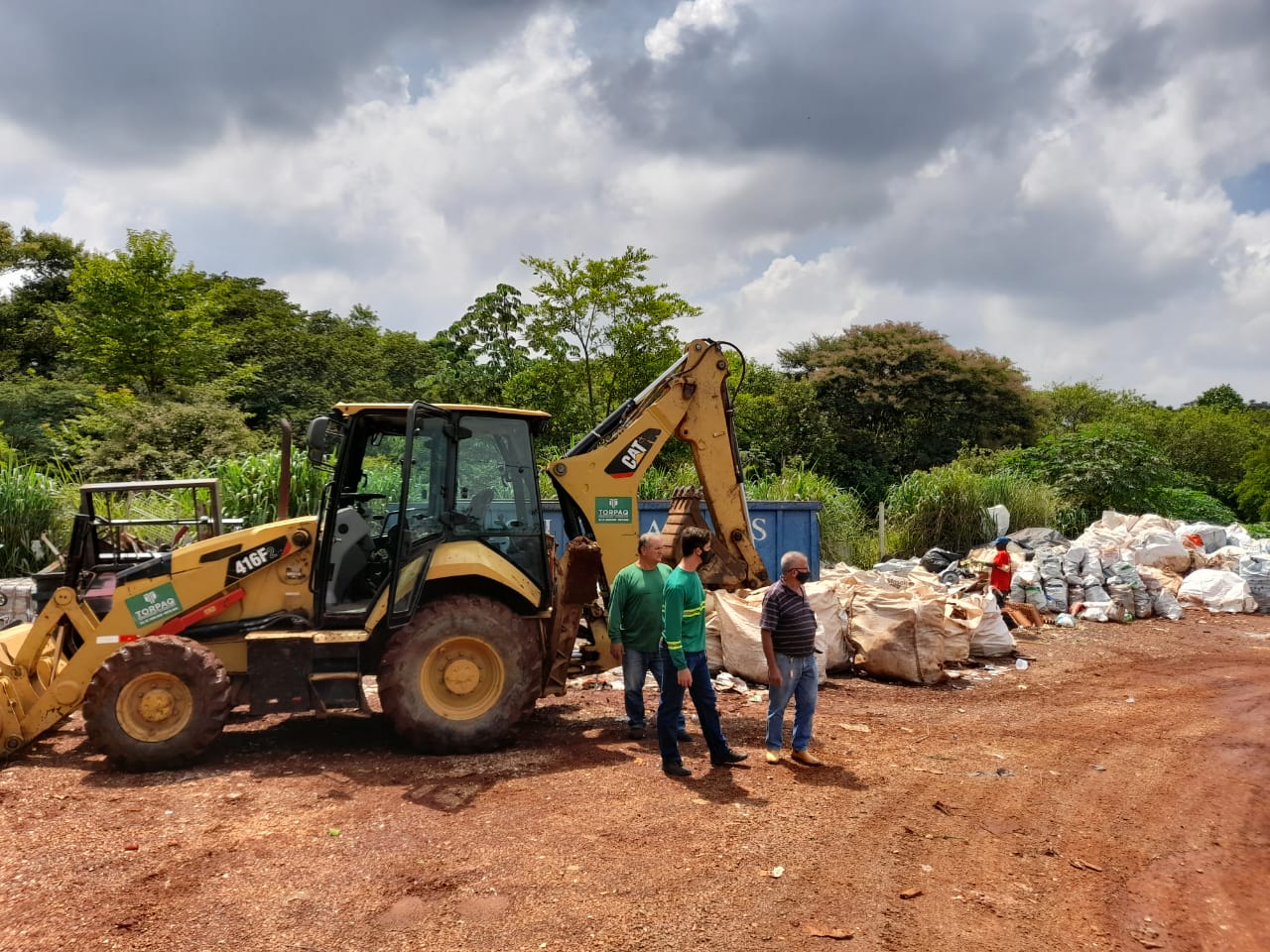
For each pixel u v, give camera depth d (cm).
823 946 410
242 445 1891
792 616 673
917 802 604
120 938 400
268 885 454
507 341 2578
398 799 581
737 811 571
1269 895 479
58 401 2448
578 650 820
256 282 5428
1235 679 1039
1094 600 1447
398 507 715
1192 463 4006
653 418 848
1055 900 468
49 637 677
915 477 2077
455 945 400
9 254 3812
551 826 537
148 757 630
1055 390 4769
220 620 706
